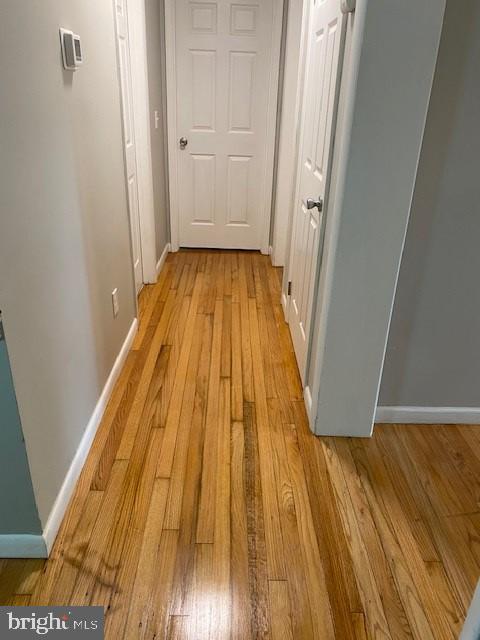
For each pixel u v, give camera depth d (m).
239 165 3.97
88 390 1.90
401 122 1.49
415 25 1.38
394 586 1.42
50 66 1.43
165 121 3.81
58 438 1.56
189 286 3.49
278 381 2.38
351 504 1.69
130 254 2.61
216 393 2.27
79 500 1.66
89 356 1.90
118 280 2.35
